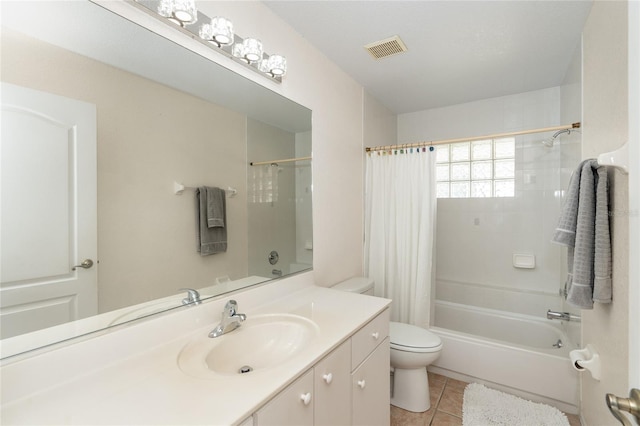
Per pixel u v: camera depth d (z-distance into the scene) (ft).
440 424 5.68
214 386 2.62
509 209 9.16
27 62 2.66
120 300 3.30
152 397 2.46
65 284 2.89
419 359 5.81
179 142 3.96
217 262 4.45
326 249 6.84
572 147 6.91
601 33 4.29
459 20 5.53
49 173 2.80
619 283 3.40
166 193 3.82
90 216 3.09
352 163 7.96
